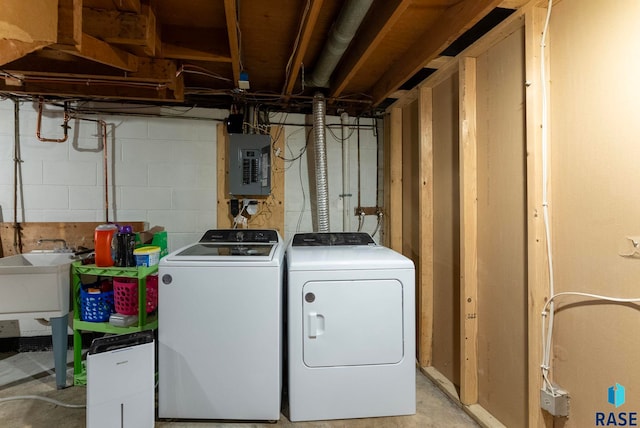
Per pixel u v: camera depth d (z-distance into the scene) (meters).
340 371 1.75
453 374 2.05
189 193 2.84
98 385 1.48
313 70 2.46
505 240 1.62
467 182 1.82
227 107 2.89
